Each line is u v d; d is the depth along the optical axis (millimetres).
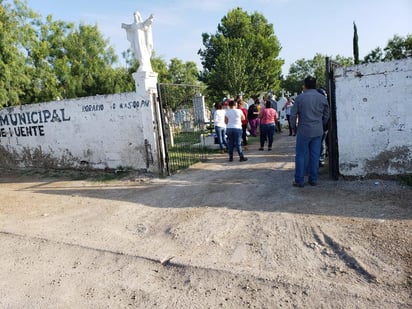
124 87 34406
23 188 8484
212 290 3225
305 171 6422
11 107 10539
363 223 4281
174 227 4891
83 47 34094
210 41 42812
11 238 5027
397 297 2803
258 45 39844
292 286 3107
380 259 3406
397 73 5727
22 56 13883
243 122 11375
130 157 8930
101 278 3680
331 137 6324
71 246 4551
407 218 4277
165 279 3533
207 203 5863
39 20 31438
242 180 7141
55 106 9750
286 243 4012
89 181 8586
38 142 10344
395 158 5969
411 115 5754
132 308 3100
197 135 13781
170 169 8680
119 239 4672
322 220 4531
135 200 6543
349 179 6312
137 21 8188
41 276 3844
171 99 11570
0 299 3443
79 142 9602
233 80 29297
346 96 6086
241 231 4500
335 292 2943
